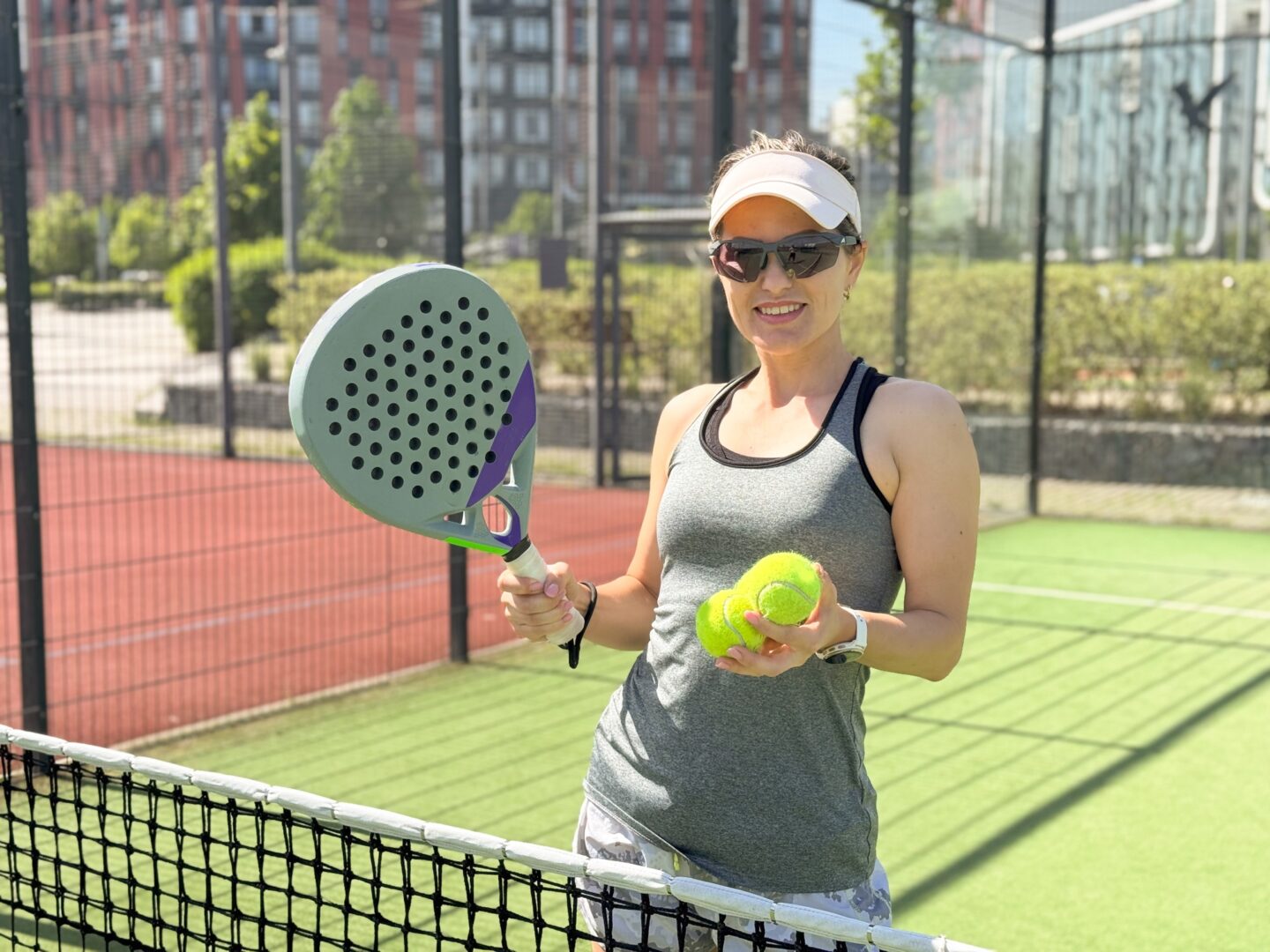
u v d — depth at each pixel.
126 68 13.71
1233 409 11.35
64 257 13.20
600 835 1.81
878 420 1.66
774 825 1.68
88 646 6.18
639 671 1.84
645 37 37.03
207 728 4.83
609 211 12.50
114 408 13.24
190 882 3.39
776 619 1.44
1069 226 12.32
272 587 7.67
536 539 8.98
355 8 18.83
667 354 12.49
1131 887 3.50
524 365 1.54
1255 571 8.05
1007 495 10.25
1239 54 12.15
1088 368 11.87
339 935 3.10
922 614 1.61
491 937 3.14
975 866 3.63
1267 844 3.79
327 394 1.40
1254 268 11.22
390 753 4.56
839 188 1.72
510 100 15.09
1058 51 9.86
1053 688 5.46
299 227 14.45
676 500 1.77
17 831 3.66
